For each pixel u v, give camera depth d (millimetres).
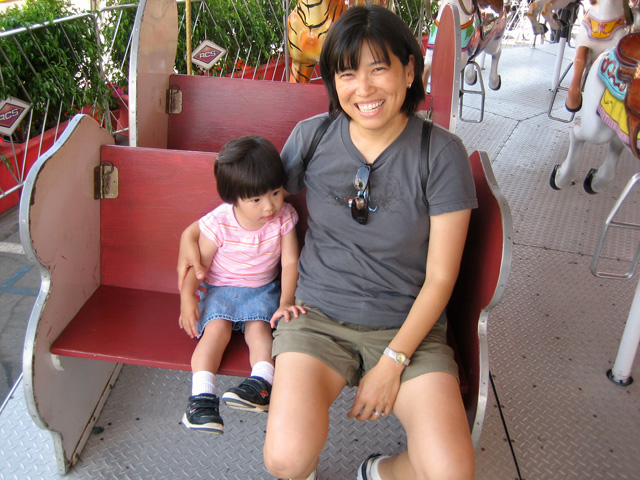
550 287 2752
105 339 1640
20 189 3508
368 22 1317
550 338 2426
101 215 1848
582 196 3617
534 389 2158
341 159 1495
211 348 1571
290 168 1581
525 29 6961
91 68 3879
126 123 4500
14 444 1852
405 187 1444
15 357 2305
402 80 1371
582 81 3523
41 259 1518
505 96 5184
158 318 1754
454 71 2008
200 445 1886
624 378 2199
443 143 1430
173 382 2131
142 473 1782
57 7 3730
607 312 2605
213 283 1746
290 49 3627
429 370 1405
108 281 1896
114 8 3971
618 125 2652
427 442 1292
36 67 3570
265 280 1751
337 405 2053
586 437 1971
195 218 1829
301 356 1441
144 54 2160
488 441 1933
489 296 1411
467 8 3541
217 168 1544
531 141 4340
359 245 1533
